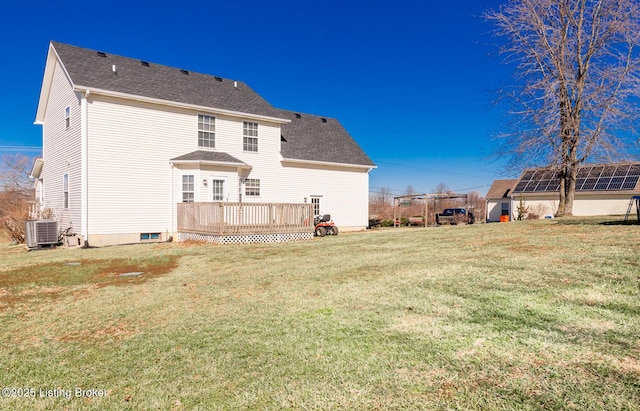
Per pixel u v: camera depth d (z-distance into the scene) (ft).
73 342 13.03
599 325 11.07
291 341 11.90
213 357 11.14
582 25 48.65
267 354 11.09
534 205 92.89
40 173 62.90
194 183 48.16
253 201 55.36
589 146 47.29
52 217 53.57
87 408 8.79
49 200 56.65
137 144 45.75
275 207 43.93
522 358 9.53
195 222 44.37
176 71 55.52
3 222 63.10
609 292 13.88
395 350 10.64
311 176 62.49
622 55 45.62
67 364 11.23
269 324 13.64
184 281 22.33
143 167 46.14
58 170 52.08
